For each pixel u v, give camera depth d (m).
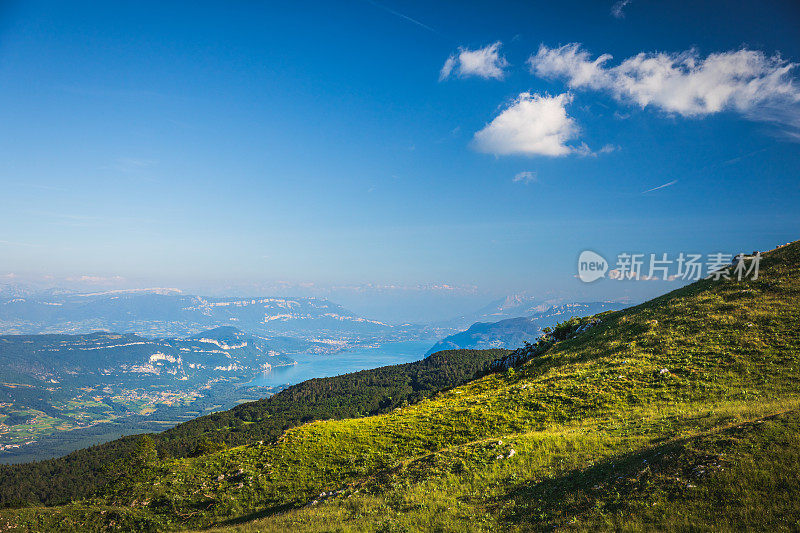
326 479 37.84
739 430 22.52
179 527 36.16
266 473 41.12
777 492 17.44
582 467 26.42
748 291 56.06
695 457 21.34
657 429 30.16
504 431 39.50
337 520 26.88
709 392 36.81
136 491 45.00
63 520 40.38
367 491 31.47
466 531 22.19
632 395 40.34
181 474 46.53
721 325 49.62
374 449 41.50
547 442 32.09
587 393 43.44
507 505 24.12
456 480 29.36
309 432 48.50
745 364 39.97
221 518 35.94
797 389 33.16
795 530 15.47
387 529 24.03
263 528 28.31
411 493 28.64
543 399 45.09
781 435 20.75
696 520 17.36
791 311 47.66
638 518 18.64
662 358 46.56
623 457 25.86
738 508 17.28
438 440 40.75
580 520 19.94
